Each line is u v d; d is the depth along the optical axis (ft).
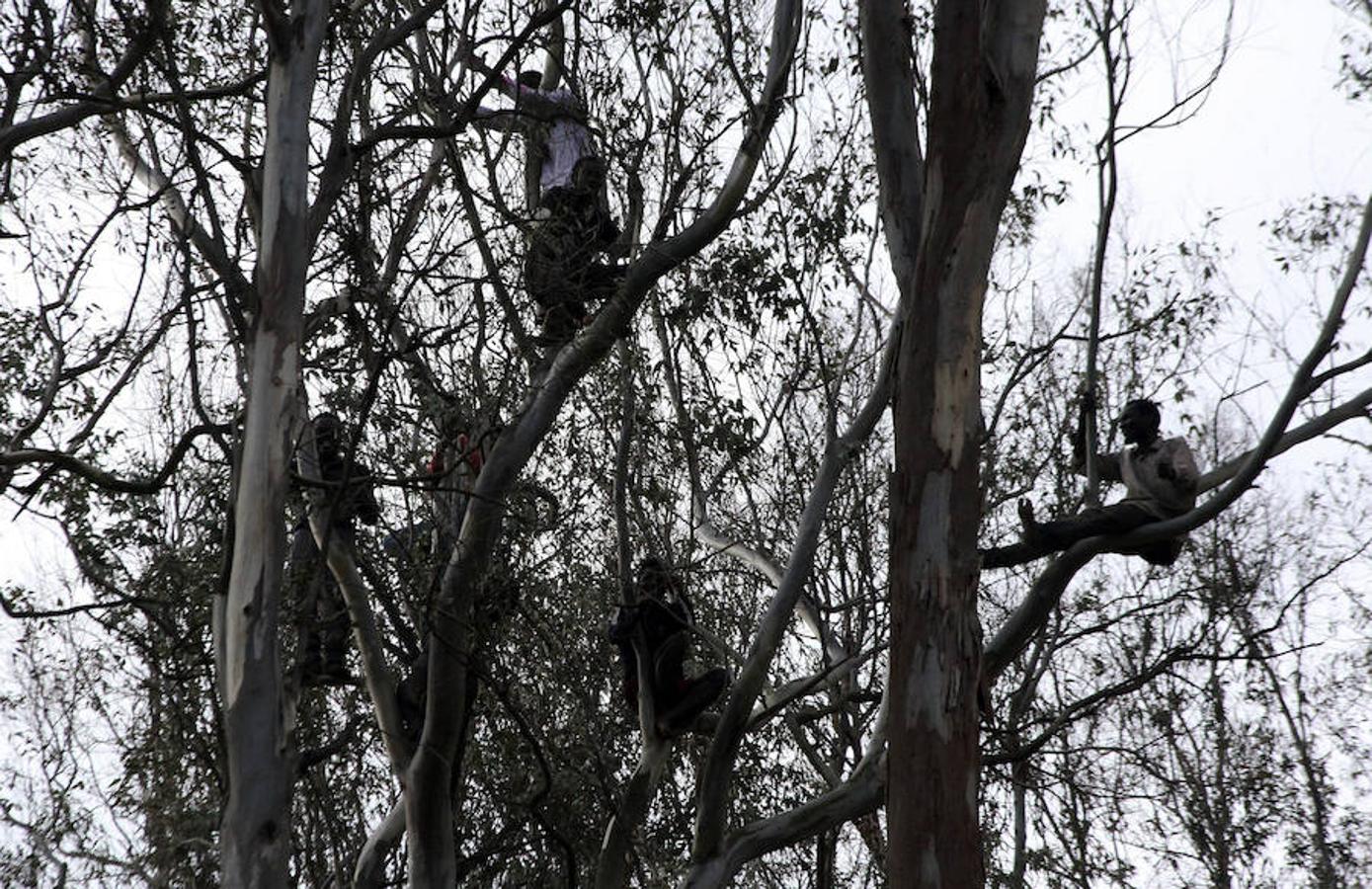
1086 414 43.29
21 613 42.32
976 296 34.78
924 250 35.17
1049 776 62.90
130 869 56.34
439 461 45.29
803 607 58.80
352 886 49.88
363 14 46.70
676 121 47.19
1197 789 76.59
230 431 39.78
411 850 44.14
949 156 35.04
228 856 34.06
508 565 47.60
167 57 41.60
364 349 43.75
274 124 38.45
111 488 40.09
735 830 47.62
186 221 43.70
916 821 32.35
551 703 54.24
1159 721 70.28
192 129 41.09
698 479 57.62
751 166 43.37
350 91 41.34
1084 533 41.73
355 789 60.49
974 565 33.86
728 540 59.00
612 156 46.47
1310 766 82.02
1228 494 39.93
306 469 42.34
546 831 46.47
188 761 55.06
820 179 49.08
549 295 44.45
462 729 44.50
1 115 44.88
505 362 44.37
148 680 53.31
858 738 59.57
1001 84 34.99
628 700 50.24
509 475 42.68
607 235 45.98
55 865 58.34
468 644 43.70
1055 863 65.77
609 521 55.16
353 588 43.98
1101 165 42.60
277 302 37.40
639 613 49.37
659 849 57.57
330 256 44.62
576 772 53.26
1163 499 42.14
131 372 47.57
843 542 65.87
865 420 48.80
